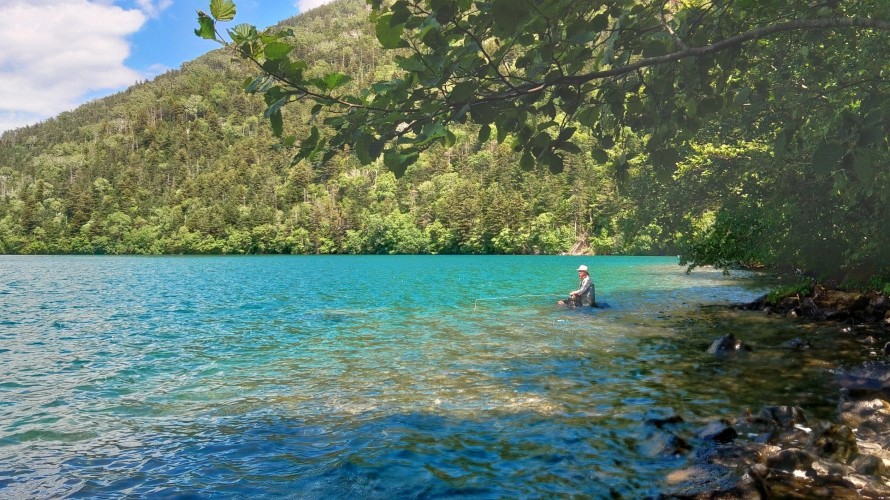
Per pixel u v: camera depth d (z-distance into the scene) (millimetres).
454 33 3301
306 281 38812
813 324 14586
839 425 5379
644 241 111062
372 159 3469
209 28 2877
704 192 23531
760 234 19938
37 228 181375
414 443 5945
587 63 4430
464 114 3580
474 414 6996
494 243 138875
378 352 11602
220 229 174000
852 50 8789
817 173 3703
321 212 173000
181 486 4945
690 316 17062
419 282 35812
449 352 11445
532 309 19484
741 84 5035
